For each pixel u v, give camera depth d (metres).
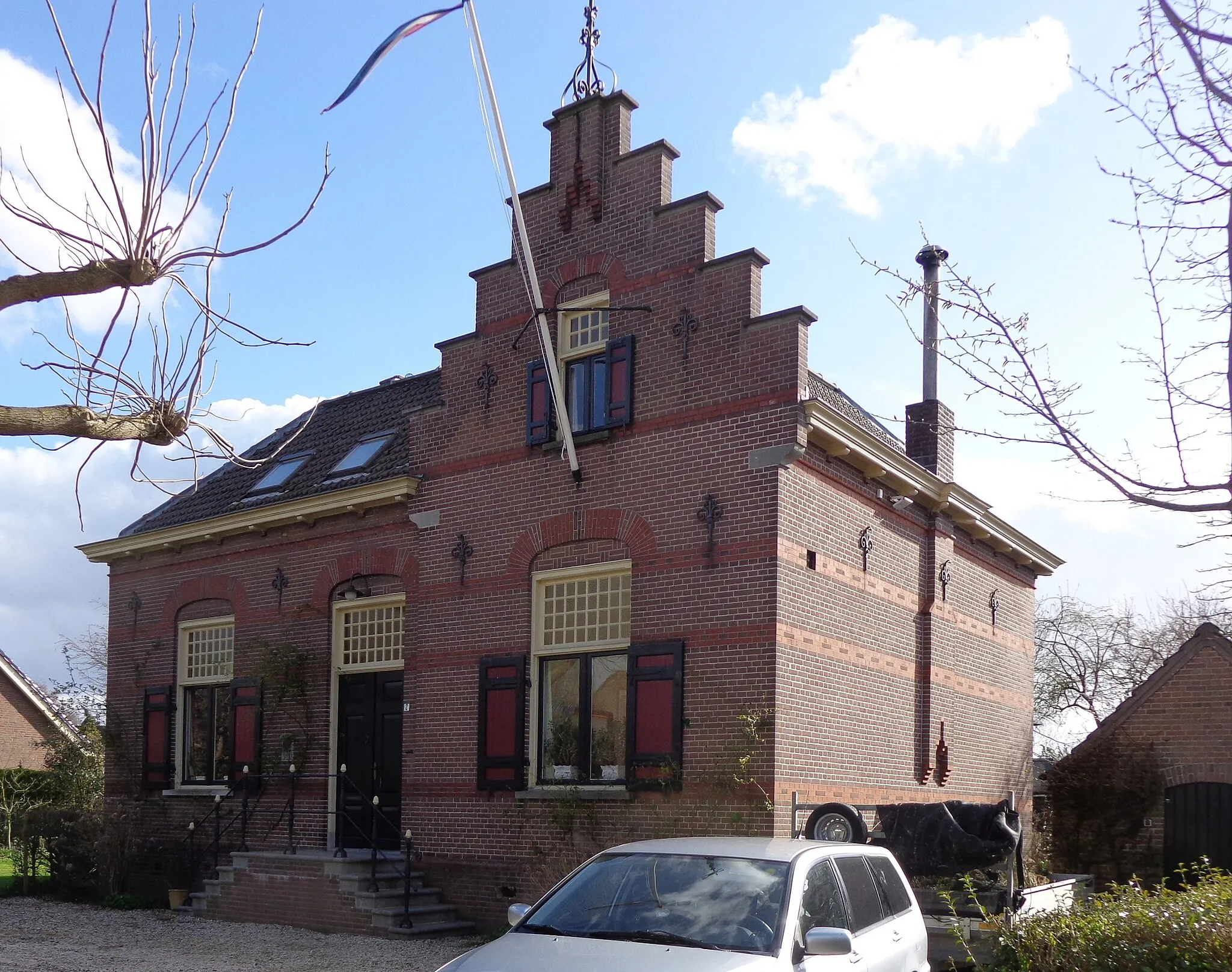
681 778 12.44
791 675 12.31
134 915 15.61
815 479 13.13
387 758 15.81
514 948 5.98
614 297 14.12
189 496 20.62
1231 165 6.43
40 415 6.32
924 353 17.84
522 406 14.73
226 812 17.38
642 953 5.73
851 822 11.05
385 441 17.73
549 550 14.18
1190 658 18.25
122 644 19.95
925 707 15.27
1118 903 8.61
